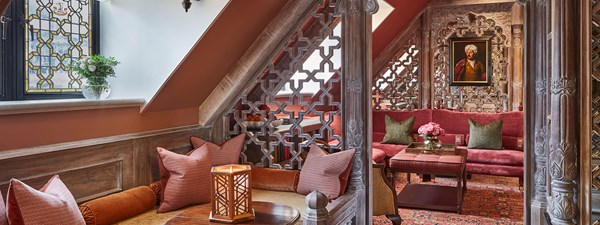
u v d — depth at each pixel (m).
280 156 4.68
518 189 6.11
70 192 2.79
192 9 3.33
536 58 3.74
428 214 5.00
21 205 2.20
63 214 2.36
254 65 3.98
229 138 4.26
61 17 3.26
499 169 6.07
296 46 4.49
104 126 3.21
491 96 7.14
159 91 3.46
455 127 6.88
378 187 4.35
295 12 3.80
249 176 2.71
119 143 3.31
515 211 5.10
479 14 6.95
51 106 2.76
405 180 6.85
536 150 3.77
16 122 2.63
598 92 2.70
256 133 4.14
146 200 3.32
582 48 2.51
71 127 2.96
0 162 2.53
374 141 7.23
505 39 6.91
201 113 4.19
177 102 3.81
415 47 7.27
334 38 3.78
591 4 2.49
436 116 7.00
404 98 7.40
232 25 3.49
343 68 3.76
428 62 7.18
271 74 4.48
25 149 2.67
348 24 3.72
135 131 3.48
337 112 3.84
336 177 3.61
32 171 2.71
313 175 3.66
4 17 2.87
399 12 6.41
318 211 2.79
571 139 2.57
